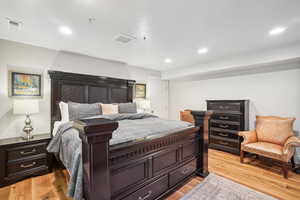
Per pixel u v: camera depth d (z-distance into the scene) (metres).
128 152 1.42
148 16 1.77
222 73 4.04
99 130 1.10
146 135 1.71
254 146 2.68
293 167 2.57
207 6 1.58
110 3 1.52
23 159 2.23
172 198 1.83
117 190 1.35
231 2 1.52
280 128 2.73
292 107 2.95
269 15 1.75
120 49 2.93
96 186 1.11
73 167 1.31
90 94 3.28
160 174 1.76
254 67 3.37
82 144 1.19
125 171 1.41
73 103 2.78
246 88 3.58
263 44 2.65
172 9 1.63
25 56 2.62
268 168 2.65
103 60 3.62
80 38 2.40
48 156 2.45
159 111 5.09
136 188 1.50
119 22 1.91
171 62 3.90
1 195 1.88
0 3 1.51
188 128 2.20
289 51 2.61
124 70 4.05
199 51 3.04
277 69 3.12
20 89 2.57
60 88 2.88
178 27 2.05
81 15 1.74
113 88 3.68
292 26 2.01
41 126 2.76
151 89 4.78
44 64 2.81
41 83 2.77
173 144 1.94
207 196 1.87
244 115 3.27
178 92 5.20
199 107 4.59
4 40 2.43
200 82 4.55
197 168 2.39
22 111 2.32
